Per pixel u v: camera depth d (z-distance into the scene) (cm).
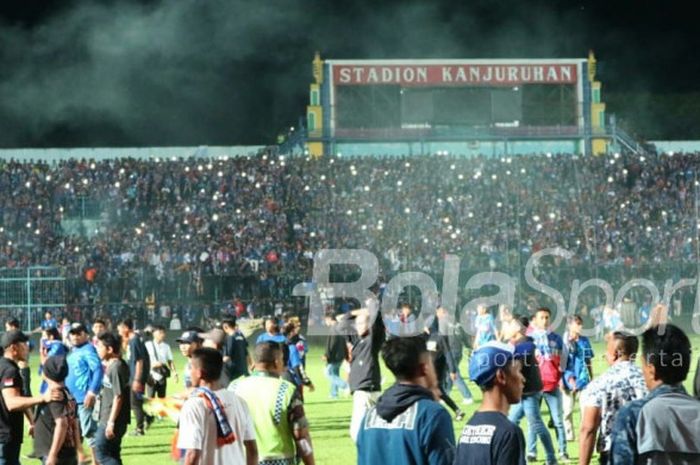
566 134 9394
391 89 9400
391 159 8731
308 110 9381
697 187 8381
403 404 939
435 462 923
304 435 1281
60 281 6225
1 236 7650
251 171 8550
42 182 8250
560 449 2170
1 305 6053
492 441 870
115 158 8831
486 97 9419
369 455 948
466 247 7538
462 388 3338
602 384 1230
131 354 2673
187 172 8462
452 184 8506
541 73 9412
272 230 7956
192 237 7719
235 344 2578
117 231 7712
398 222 7994
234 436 1180
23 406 1504
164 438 2706
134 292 6556
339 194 8462
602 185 8569
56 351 1683
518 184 8519
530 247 7594
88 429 2000
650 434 830
